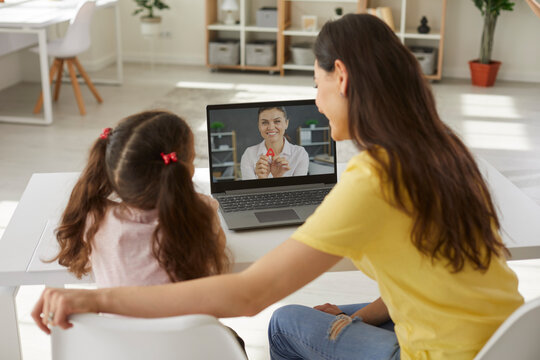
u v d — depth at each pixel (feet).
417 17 20.29
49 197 5.61
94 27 20.52
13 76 19.07
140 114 3.94
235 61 20.74
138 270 3.92
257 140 5.83
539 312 3.15
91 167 4.06
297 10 21.08
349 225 3.33
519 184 11.93
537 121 15.85
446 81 19.89
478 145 14.03
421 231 3.36
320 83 3.78
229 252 4.69
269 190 5.88
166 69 21.29
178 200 3.73
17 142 14.01
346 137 3.90
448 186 3.37
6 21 14.40
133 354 3.28
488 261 3.59
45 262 4.40
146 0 20.47
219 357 3.31
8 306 5.03
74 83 16.06
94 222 4.03
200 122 15.31
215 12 21.30
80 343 3.36
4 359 5.18
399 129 3.41
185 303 3.39
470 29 20.02
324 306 4.99
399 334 3.90
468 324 3.62
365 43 3.51
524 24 19.57
